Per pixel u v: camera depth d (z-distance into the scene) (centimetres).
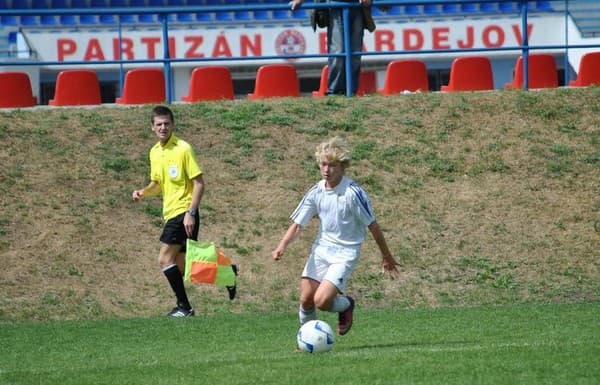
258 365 3388
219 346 4038
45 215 6359
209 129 7525
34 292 5662
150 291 5803
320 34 13700
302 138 7488
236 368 3350
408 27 13838
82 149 7125
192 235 4975
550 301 5775
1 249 6003
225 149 7294
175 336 4400
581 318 4678
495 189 6975
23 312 5462
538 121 7781
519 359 3350
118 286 5819
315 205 3791
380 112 7838
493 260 6247
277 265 6144
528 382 3003
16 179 6688
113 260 6041
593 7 14362
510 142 7500
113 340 4338
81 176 6812
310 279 3806
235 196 6794
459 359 3384
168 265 5103
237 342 4156
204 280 4691
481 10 14288
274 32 13688
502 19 13912
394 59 13712
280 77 8625
